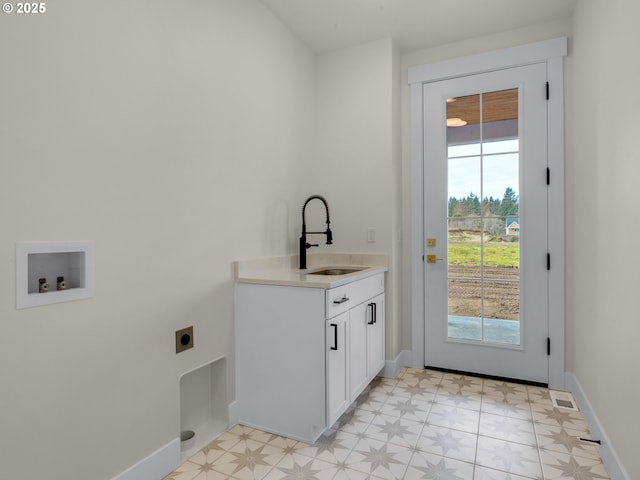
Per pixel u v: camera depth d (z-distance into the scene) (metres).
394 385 2.58
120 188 1.46
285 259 2.51
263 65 2.32
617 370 1.56
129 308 1.49
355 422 2.07
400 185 2.92
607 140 1.71
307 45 2.83
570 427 2.00
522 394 2.43
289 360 1.93
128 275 1.49
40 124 1.20
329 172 2.91
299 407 1.91
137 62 1.53
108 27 1.41
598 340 1.86
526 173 2.60
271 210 2.40
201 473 1.64
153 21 1.60
